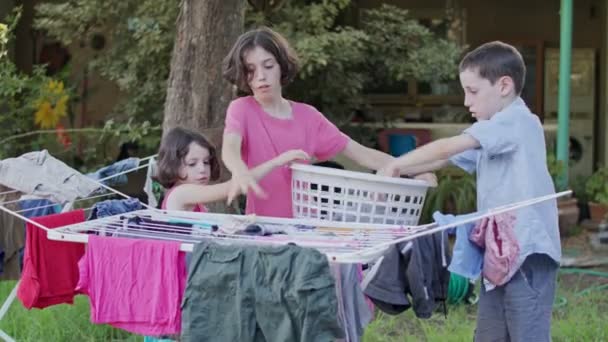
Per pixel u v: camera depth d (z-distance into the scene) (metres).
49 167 3.85
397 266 3.05
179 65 5.39
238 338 2.74
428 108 10.95
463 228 3.23
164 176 3.79
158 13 8.16
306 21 8.07
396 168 3.25
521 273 3.26
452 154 3.20
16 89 7.96
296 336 2.68
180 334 2.97
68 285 3.69
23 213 4.05
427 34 8.79
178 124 5.36
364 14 9.12
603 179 9.38
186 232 3.34
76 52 10.34
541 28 11.34
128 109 8.46
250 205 3.55
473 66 3.34
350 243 2.98
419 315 3.11
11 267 4.07
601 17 11.17
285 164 3.40
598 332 5.19
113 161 8.85
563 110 8.47
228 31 5.31
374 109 10.09
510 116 3.22
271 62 3.48
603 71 10.95
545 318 3.29
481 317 3.45
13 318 5.29
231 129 3.48
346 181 3.26
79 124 10.10
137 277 3.00
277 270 2.69
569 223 8.70
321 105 8.68
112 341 5.02
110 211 3.70
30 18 10.35
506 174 3.24
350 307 3.04
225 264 2.77
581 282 6.98
